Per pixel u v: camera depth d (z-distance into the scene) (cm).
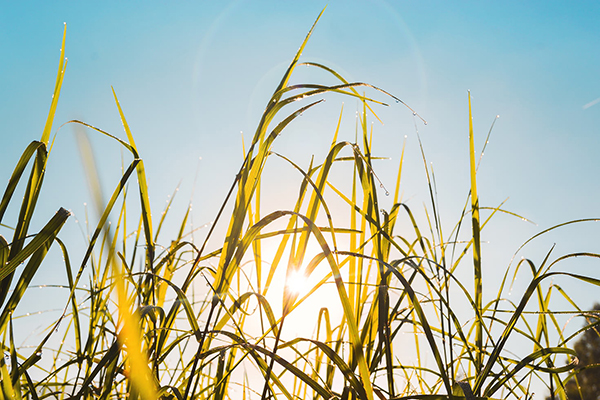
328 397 86
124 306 69
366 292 103
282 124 94
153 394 74
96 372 79
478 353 101
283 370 107
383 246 106
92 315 97
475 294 103
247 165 91
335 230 104
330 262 85
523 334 107
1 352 79
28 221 87
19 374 85
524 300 91
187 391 84
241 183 91
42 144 87
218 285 89
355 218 106
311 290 96
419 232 108
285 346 92
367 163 98
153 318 88
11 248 85
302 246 93
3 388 78
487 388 93
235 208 92
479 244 103
